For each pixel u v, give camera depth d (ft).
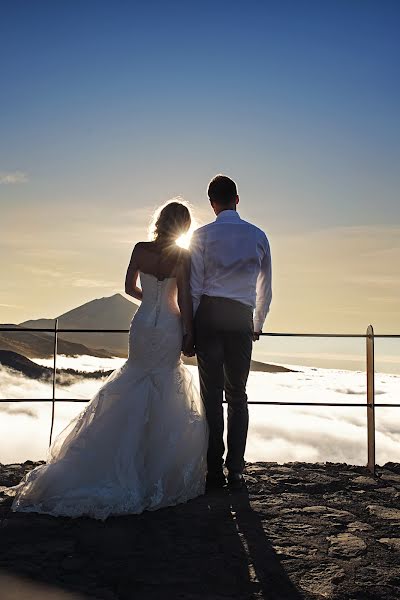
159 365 13.05
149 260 13.52
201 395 14.08
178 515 11.83
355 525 11.50
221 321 13.64
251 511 12.21
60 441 12.76
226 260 13.62
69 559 9.43
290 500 13.14
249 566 9.40
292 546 10.30
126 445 12.23
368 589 8.68
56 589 8.32
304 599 8.32
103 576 8.86
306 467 16.69
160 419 12.76
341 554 9.98
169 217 13.65
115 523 11.21
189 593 8.39
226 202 14.23
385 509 12.61
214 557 9.72
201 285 13.75
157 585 8.63
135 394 12.71
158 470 12.41
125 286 13.75
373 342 16.62
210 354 13.78
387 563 9.64
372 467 16.42
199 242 13.70
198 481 13.15
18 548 9.78
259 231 14.15
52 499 11.60
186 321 13.53
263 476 15.29
